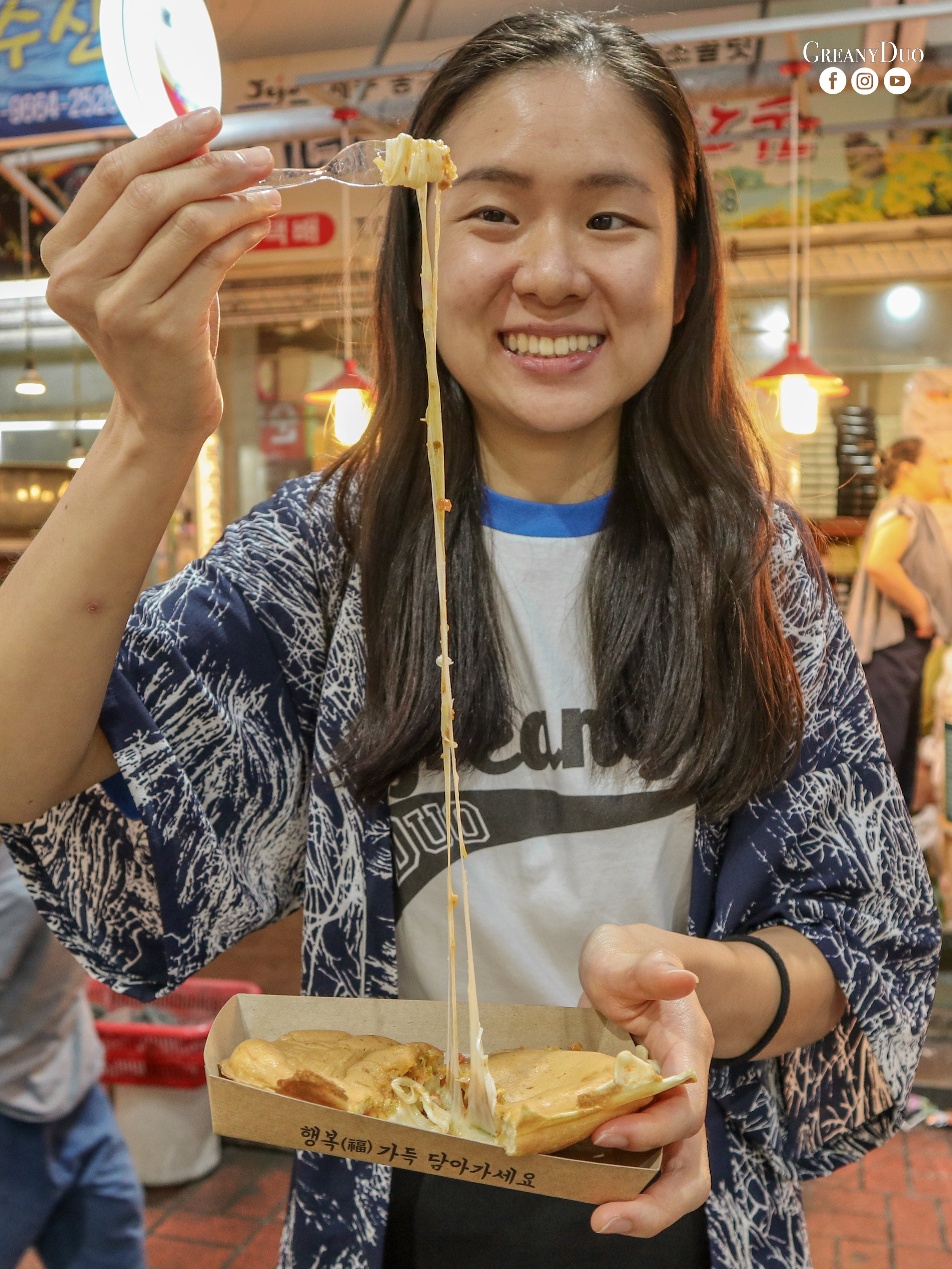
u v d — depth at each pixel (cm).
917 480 502
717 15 461
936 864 494
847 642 122
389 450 115
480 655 111
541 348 103
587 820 111
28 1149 213
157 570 569
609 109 99
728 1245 102
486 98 100
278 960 468
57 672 83
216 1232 316
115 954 102
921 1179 354
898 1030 105
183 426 80
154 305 75
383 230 118
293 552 115
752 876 108
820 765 114
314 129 396
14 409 604
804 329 466
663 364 117
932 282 505
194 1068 336
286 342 559
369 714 109
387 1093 82
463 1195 104
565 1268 102
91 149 440
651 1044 84
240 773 106
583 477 117
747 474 117
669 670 109
